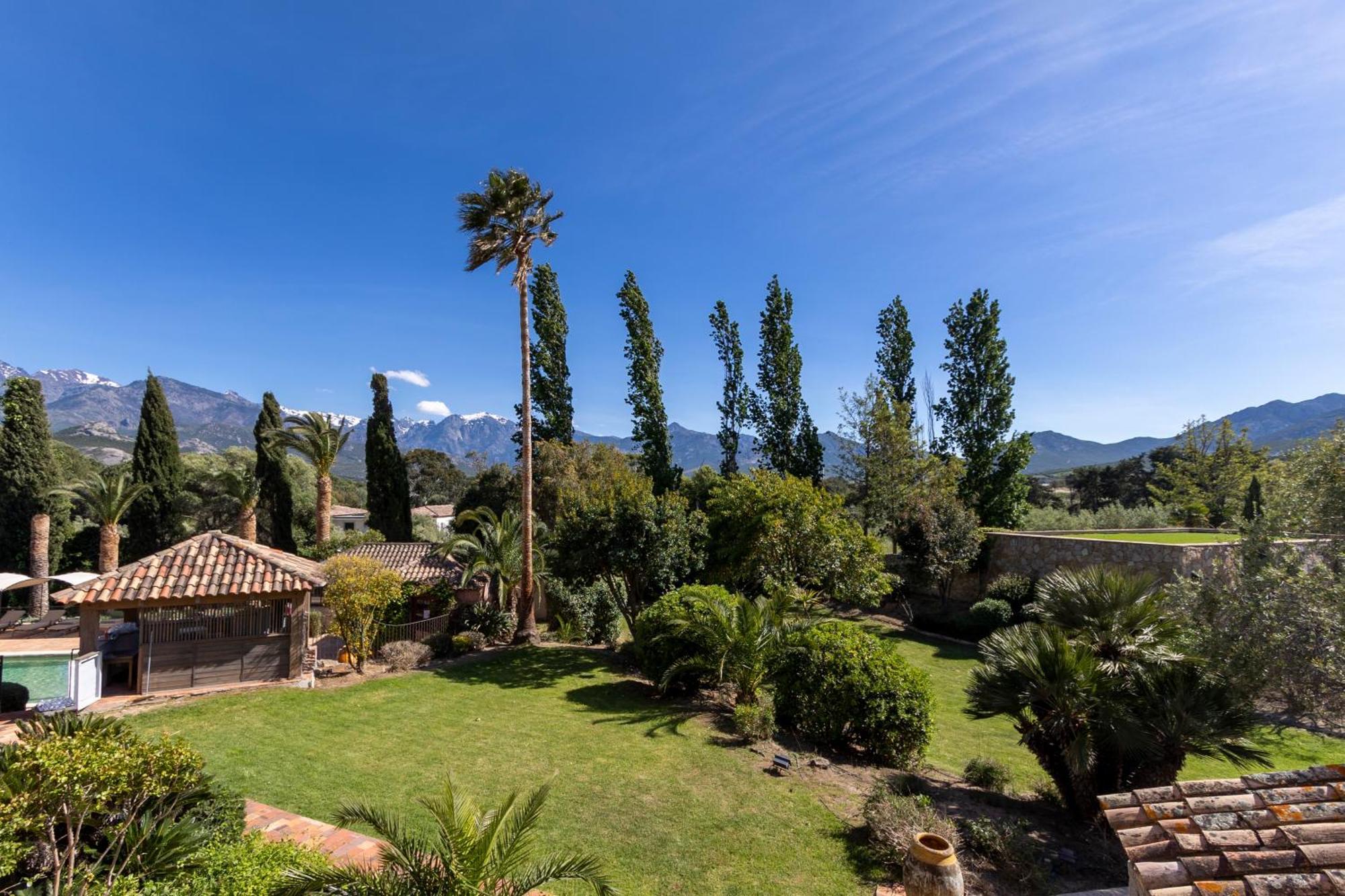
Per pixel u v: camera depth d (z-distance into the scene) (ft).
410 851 15.58
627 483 66.13
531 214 67.87
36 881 16.67
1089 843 26.81
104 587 43.32
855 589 66.39
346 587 52.03
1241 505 98.84
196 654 45.55
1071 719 28.53
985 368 115.65
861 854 24.35
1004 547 86.63
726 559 68.44
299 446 104.68
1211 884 12.84
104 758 16.71
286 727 36.96
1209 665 32.04
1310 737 40.34
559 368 131.85
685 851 24.22
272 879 16.51
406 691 46.29
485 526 76.33
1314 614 31.83
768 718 36.81
